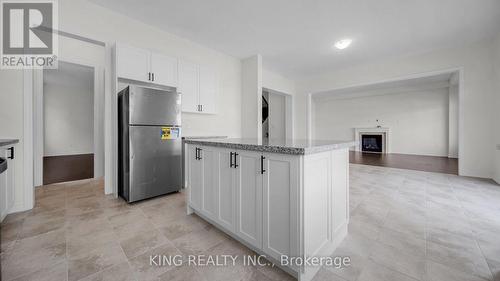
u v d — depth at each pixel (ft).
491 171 11.60
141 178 8.24
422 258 4.60
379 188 10.14
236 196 5.07
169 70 10.21
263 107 25.17
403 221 6.45
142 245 5.20
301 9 8.86
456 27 10.24
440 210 7.29
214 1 8.30
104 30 8.68
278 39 11.71
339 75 17.53
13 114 7.03
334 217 4.92
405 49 12.99
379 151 26.73
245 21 9.80
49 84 22.67
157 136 8.71
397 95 24.93
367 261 4.53
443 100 22.27
